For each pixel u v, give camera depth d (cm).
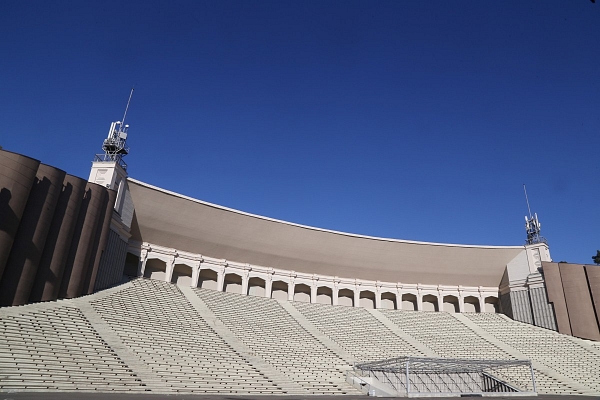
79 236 3183
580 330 4659
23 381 1831
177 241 4762
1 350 2016
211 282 5094
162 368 2455
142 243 4566
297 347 3616
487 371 3759
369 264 5634
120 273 3978
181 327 3334
